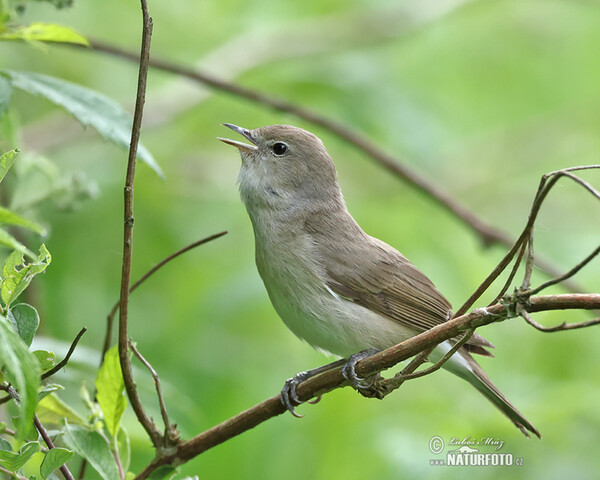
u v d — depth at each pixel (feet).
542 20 51.01
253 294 37.65
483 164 52.95
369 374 21.13
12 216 13.67
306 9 47.52
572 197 53.16
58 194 28.48
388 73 45.62
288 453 35.50
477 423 35.09
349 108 44.11
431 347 20.18
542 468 34.30
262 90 45.24
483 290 20.29
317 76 44.27
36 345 25.81
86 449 20.34
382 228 41.60
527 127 52.19
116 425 21.21
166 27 46.78
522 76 52.06
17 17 23.63
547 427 34.76
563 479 33.91
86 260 38.99
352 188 47.75
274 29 46.65
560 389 36.50
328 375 22.65
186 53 46.85
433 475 34.58
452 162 51.16
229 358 38.06
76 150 42.86
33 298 31.86
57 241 38.24
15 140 27.94
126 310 20.20
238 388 37.52
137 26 45.98
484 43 50.90
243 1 46.91
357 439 35.37
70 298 37.70
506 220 51.96
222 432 21.54
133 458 34.35
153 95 44.60
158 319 38.47
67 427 20.40
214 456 34.99
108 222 39.88
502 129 52.37
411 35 48.01
